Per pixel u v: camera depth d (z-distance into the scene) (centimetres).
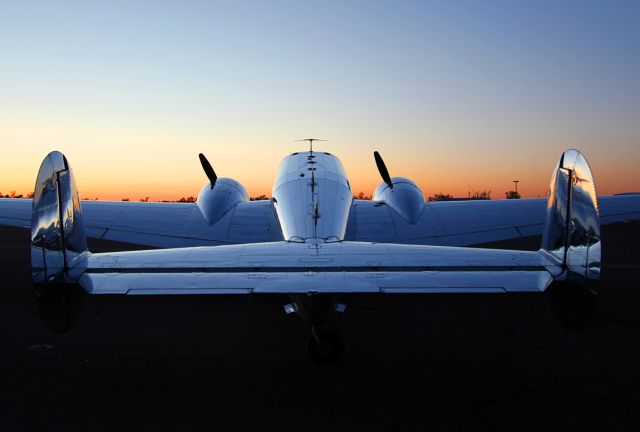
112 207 1067
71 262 474
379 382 540
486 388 522
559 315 461
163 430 430
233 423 443
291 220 720
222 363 603
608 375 561
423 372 571
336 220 725
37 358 620
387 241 937
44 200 456
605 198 1003
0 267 1334
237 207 1061
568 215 483
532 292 425
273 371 575
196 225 1001
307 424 439
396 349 659
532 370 577
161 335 724
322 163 898
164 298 966
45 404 484
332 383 538
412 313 860
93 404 483
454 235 953
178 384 534
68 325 462
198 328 763
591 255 451
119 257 484
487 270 465
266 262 480
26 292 1012
